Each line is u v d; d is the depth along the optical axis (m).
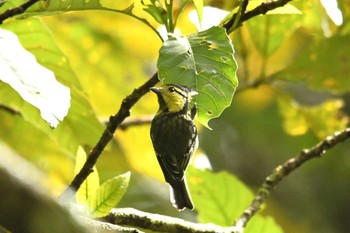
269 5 7.32
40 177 4.38
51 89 6.73
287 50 13.05
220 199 10.12
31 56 6.86
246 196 10.12
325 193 17.61
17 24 9.40
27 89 6.61
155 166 13.09
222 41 7.08
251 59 12.95
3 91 9.87
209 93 6.96
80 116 9.94
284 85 13.02
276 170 9.30
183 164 8.84
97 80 14.52
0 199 4.23
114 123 7.05
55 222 4.33
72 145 10.23
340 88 11.82
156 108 13.38
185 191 8.78
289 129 13.11
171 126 8.85
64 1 7.59
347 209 17.53
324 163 17.27
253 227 9.93
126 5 9.91
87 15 14.36
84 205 6.81
